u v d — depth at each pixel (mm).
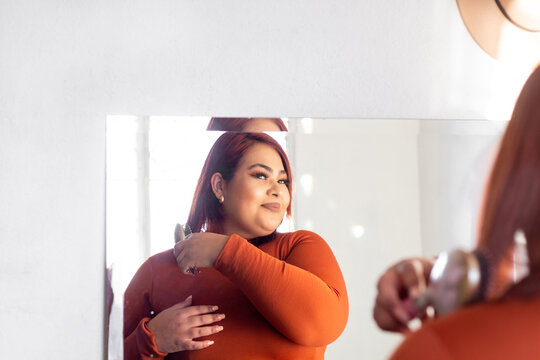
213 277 1335
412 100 1447
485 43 1458
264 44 1400
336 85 1420
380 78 1438
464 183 1430
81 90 1344
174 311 1319
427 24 1461
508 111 1479
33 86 1334
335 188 1389
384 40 1444
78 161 1335
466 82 1468
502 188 427
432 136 1428
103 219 1332
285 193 1372
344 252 1381
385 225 1399
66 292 1318
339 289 1371
